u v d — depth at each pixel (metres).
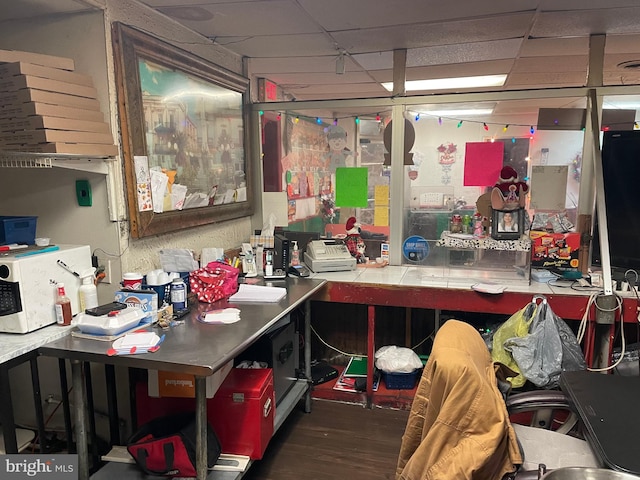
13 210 2.34
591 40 2.81
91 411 2.20
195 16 2.48
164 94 2.43
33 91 1.75
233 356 1.68
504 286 2.61
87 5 2.01
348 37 2.89
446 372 1.32
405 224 3.22
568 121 2.83
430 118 3.09
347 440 2.54
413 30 2.75
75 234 2.26
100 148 2.03
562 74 4.07
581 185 2.84
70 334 1.85
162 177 2.42
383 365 2.95
